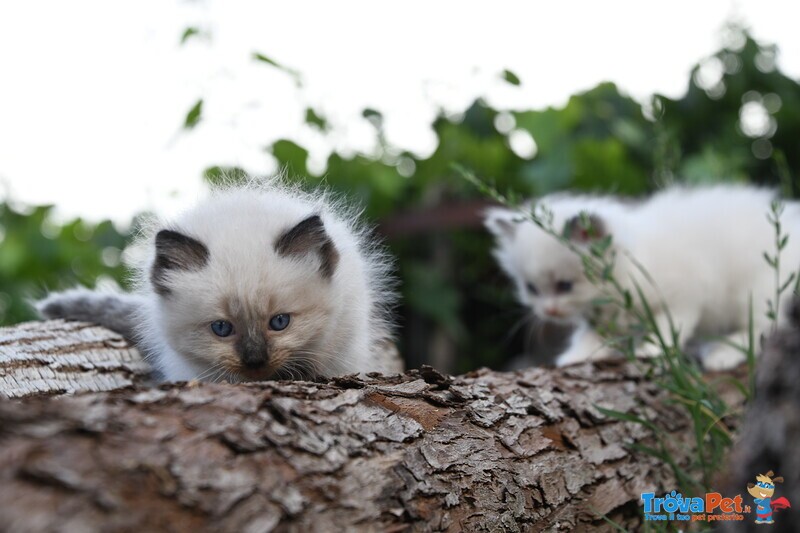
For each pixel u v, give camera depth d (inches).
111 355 23.0
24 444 14.7
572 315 28.4
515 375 21.6
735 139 39.7
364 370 23.3
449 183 34.8
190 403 16.2
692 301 27.1
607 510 20.1
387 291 25.2
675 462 21.4
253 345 21.2
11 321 34.3
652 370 22.1
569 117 34.8
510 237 30.2
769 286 26.4
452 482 17.8
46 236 36.0
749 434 16.6
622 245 27.2
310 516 15.9
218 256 21.5
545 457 19.6
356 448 16.9
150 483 15.1
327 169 33.6
